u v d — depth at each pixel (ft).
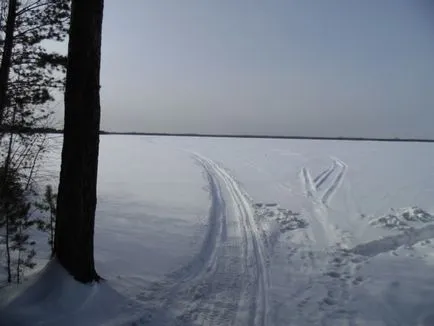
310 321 16.42
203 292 19.15
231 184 59.62
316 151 125.70
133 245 26.30
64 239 16.07
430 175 66.59
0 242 19.69
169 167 82.28
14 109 23.95
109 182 59.36
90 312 15.12
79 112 15.90
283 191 52.75
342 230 31.99
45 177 35.09
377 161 92.07
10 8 25.16
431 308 17.43
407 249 26.35
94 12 15.71
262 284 20.57
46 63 25.88
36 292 15.19
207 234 30.94
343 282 20.99
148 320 15.71
